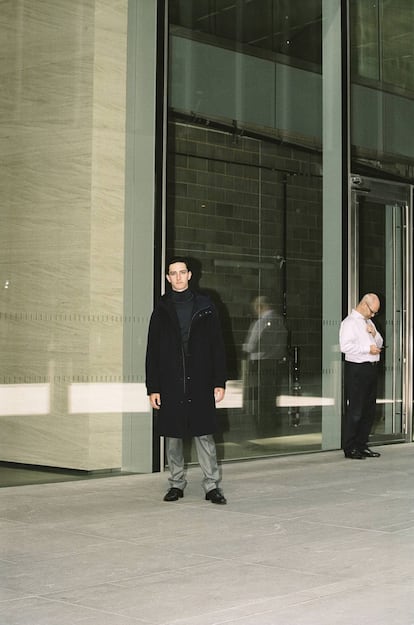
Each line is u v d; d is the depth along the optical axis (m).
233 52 10.40
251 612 4.33
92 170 9.00
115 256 9.16
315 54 11.41
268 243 10.68
